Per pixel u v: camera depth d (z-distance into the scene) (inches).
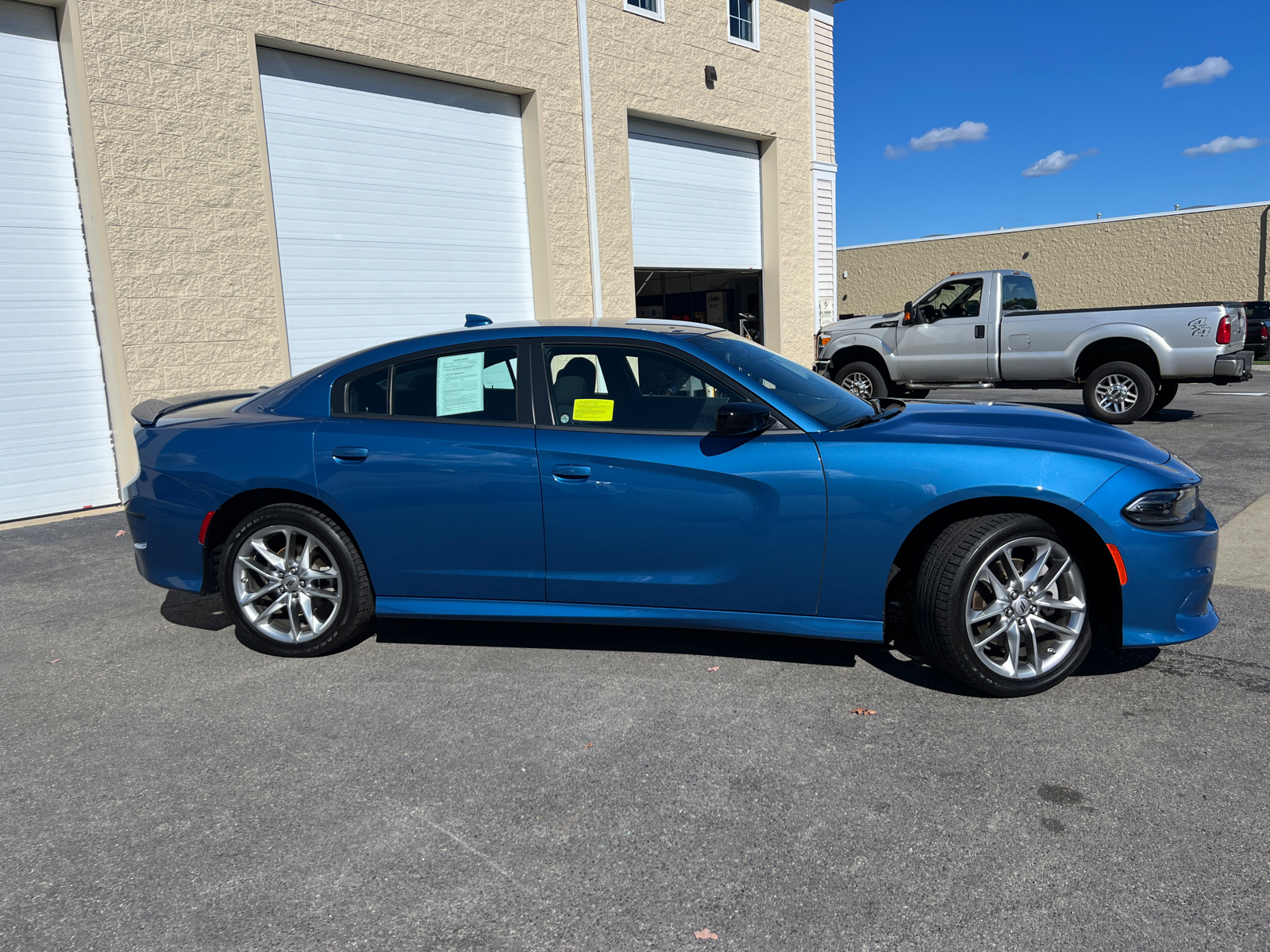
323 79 335.6
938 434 130.0
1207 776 103.9
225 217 304.8
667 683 135.8
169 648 157.1
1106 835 93.1
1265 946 76.0
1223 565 185.5
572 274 428.8
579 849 93.7
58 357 276.7
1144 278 1128.8
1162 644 123.4
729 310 595.5
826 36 580.1
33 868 92.8
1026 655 128.5
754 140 546.9
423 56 356.5
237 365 312.2
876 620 130.0
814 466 127.6
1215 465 291.3
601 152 438.6
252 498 151.3
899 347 475.2
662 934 80.1
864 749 113.3
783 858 91.0
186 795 106.7
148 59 283.0
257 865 92.4
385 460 141.8
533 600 142.3
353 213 348.5
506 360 145.5
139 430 157.8
